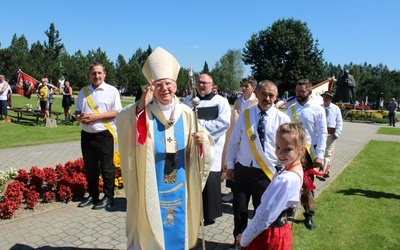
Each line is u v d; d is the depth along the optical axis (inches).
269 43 1932.8
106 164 228.4
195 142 136.4
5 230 189.9
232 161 171.2
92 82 228.7
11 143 459.2
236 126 170.1
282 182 104.8
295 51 1886.1
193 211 144.9
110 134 227.8
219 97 219.9
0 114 683.4
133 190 136.3
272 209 105.0
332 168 378.0
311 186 120.7
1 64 2230.6
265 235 110.6
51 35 3105.3
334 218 221.9
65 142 486.6
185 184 141.2
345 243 186.2
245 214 164.7
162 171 135.8
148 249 135.1
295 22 1941.4
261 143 159.2
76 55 2792.8
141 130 130.4
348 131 816.9
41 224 199.5
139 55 3211.1
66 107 700.7
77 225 200.2
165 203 136.4
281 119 160.2
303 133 107.7
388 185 307.6
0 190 242.7
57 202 234.4
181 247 138.9
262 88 160.4
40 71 2463.1
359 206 247.3
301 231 199.3
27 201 219.6
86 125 223.0
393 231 204.5
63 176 250.2
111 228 197.8
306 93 208.5
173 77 135.9
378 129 919.0
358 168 379.9
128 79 2583.7
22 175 252.2
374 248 181.9
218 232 199.5
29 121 689.0
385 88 2620.6
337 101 1111.0
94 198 236.2
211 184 205.8
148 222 131.8
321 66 1941.4
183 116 142.3
